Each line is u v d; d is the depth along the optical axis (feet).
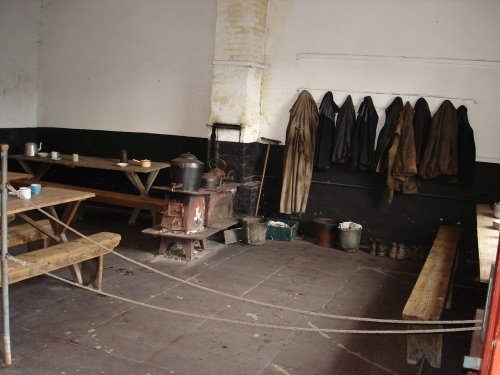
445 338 13.84
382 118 21.59
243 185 22.63
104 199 22.57
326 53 22.24
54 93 27.35
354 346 12.94
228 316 14.11
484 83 20.07
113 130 26.37
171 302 14.75
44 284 15.39
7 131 26.14
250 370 11.40
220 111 22.80
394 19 21.11
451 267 14.74
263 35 23.12
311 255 20.57
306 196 22.41
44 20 27.09
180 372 11.09
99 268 15.07
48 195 15.02
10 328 12.48
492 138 20.11
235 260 19.20
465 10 20.06
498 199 20.17
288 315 14.48
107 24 25.80
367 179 21.99
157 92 25.27
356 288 17.16
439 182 20.84
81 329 12.71
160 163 23.93
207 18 23.88
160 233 18.53
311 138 22.26
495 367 6.86
